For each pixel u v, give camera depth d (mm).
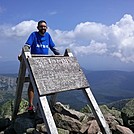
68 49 3373
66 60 3168
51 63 2977
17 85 3463
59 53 3623
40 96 2646
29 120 3418
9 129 3453
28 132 3139
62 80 2934
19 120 3414
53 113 3584
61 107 3615
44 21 3445
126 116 3807
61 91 2850
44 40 3521
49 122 2492
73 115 3490
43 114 2547
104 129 2885
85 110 4258
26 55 2893
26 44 3236
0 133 3424
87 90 3141
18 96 3574
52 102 3764
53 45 3662
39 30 3457
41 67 2850
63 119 3305
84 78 3191
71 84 2996
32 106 3668
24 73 3328
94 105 3037
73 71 3139
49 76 2844
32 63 2814
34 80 2715
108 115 3803
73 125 3246
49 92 2717
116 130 3207
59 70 2990
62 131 3094
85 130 3188
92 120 3436
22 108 4590
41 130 3033
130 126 3619
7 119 3889
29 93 3623
